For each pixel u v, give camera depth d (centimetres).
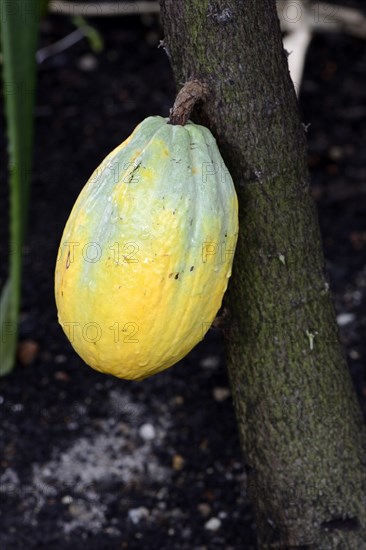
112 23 241
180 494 141
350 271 174
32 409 150
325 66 229
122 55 232
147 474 143
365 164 200
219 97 109
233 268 114
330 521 120
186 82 109
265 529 122
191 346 108
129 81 224
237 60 108
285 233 113
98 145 205
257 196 111
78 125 211
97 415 149
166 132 105
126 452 146
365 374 151
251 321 115
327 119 213
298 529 120
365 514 120
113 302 105
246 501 140
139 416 149
